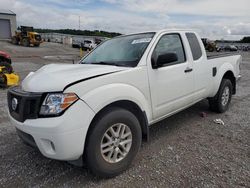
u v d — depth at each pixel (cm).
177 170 310
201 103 621
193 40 453
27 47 3419
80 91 263
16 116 286
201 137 414
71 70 312
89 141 271
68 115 253
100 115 281
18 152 366
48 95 262
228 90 553
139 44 371
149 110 345
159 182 285
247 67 1653
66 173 309
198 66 444
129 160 310
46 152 263
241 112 554
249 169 309
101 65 339
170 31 407
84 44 3722
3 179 296
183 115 534
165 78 366
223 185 276
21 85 315
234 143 388
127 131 309
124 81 306
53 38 5688
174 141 399
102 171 285
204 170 308
